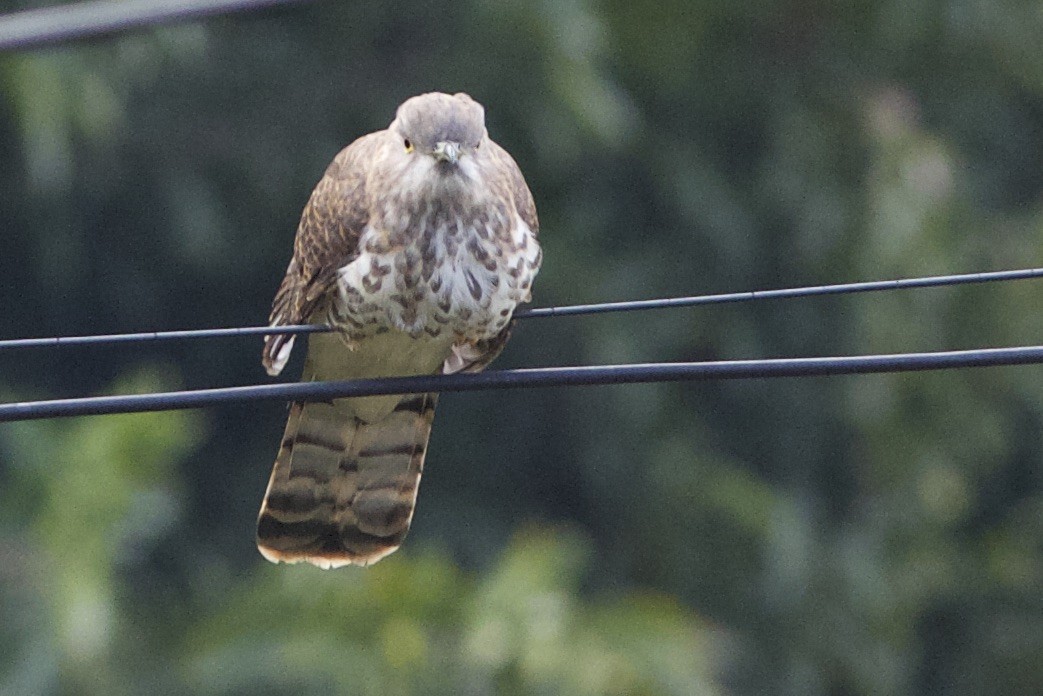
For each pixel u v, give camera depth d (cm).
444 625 1247
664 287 1600
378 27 1541
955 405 1590
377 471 762
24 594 1295
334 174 728
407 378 632
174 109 1529
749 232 1612
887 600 1566
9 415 603
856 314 1584
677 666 1261
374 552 769
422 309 700
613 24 1588
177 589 1503
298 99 1544
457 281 696
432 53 1541
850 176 1617
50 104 1402
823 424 1634
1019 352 618
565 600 1256
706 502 1577
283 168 1545
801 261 1608
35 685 1268
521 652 1224
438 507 1609
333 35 1545
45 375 1594
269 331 639
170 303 1611
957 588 1662
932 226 1572
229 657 1260
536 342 1576
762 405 1630
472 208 694
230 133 1541
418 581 1252
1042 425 1689
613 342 1574
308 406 755
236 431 1627
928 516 1588
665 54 1600
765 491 1574
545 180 1588
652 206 1617
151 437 1339
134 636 1377
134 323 1611
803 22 1636
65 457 1341
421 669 1227
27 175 1520
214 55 1516
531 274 708
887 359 620
